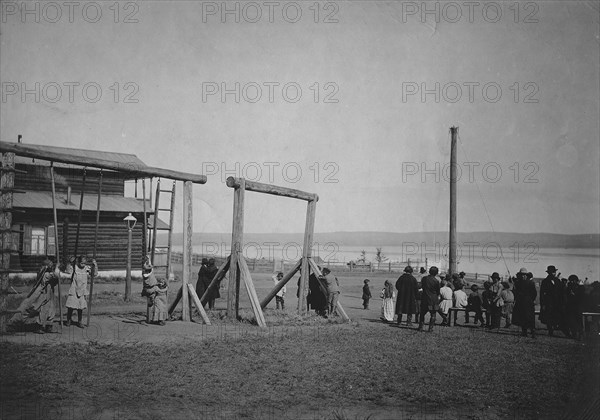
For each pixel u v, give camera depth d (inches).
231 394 338.0
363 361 426.6
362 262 2114.9
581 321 572.7
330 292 701.9
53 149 1025.5
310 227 738.8
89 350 419.8
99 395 327.0
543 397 349.1
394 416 307.4
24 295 745.0
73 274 529.0
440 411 319.6
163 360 405.7
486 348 495.2
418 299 660.7
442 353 465.1
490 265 1802.4
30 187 1062.4
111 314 649.0
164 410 307.7
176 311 681.6
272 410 313.0
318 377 378.0
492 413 319.3
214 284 669.3
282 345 476.7
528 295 588.1
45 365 374.6
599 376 394.0
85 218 1104.8
